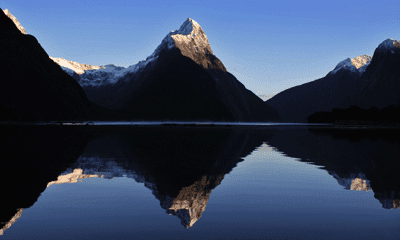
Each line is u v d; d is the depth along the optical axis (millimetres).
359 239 7191
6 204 10078
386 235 7430
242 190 12328
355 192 11938
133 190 12211
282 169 17625
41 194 11445
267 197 11203
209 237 7348
